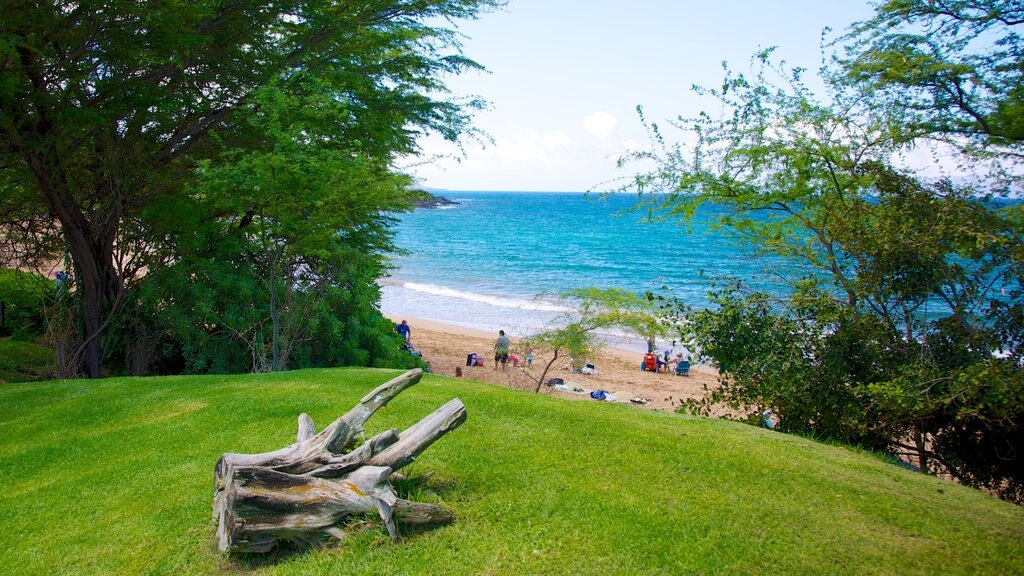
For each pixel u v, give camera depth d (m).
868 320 8.51
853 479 5.81
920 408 7.47
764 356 8.93
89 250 13.42
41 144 11.34
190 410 7.90
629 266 51.91
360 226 17.06
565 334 14.05
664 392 19.53
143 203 13.62
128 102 11.98
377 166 13.80
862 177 9.16
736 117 9.78
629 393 18.92
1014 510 5.39
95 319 13.42
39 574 4.39
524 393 8.57
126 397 8.77
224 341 13.59
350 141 13.27
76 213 13.45
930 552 4.36
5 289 16.22
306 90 13.11
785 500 5.13
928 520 4.89
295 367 13.62
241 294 13.47
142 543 4.68
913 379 7.86
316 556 4.29
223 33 13.47
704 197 10.23
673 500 5.03
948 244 8.30
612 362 24.14
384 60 16.23
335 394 8.12
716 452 6.22
